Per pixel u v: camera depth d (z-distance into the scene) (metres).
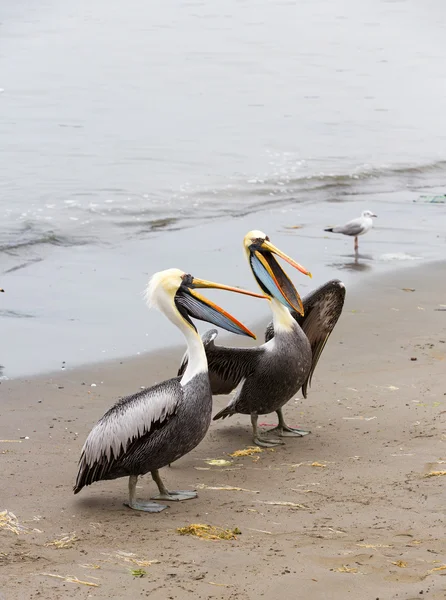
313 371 10.51
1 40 44.31
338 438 9.26
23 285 14.76
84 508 7.61
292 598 5.85
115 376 11.12
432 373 10.96
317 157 25.12
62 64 38.75
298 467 8.53
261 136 27.50
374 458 8.62
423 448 8.78
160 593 5.94
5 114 29.77
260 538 6.86
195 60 40.19
